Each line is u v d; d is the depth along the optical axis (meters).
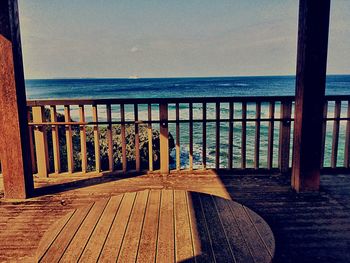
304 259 2.62
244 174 5.00
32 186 4.24
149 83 85.88
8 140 3.95
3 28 3.74
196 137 15.12
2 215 3.55
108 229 2.66
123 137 5.02
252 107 29.23
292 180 4.40
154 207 3.13
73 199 4.01
